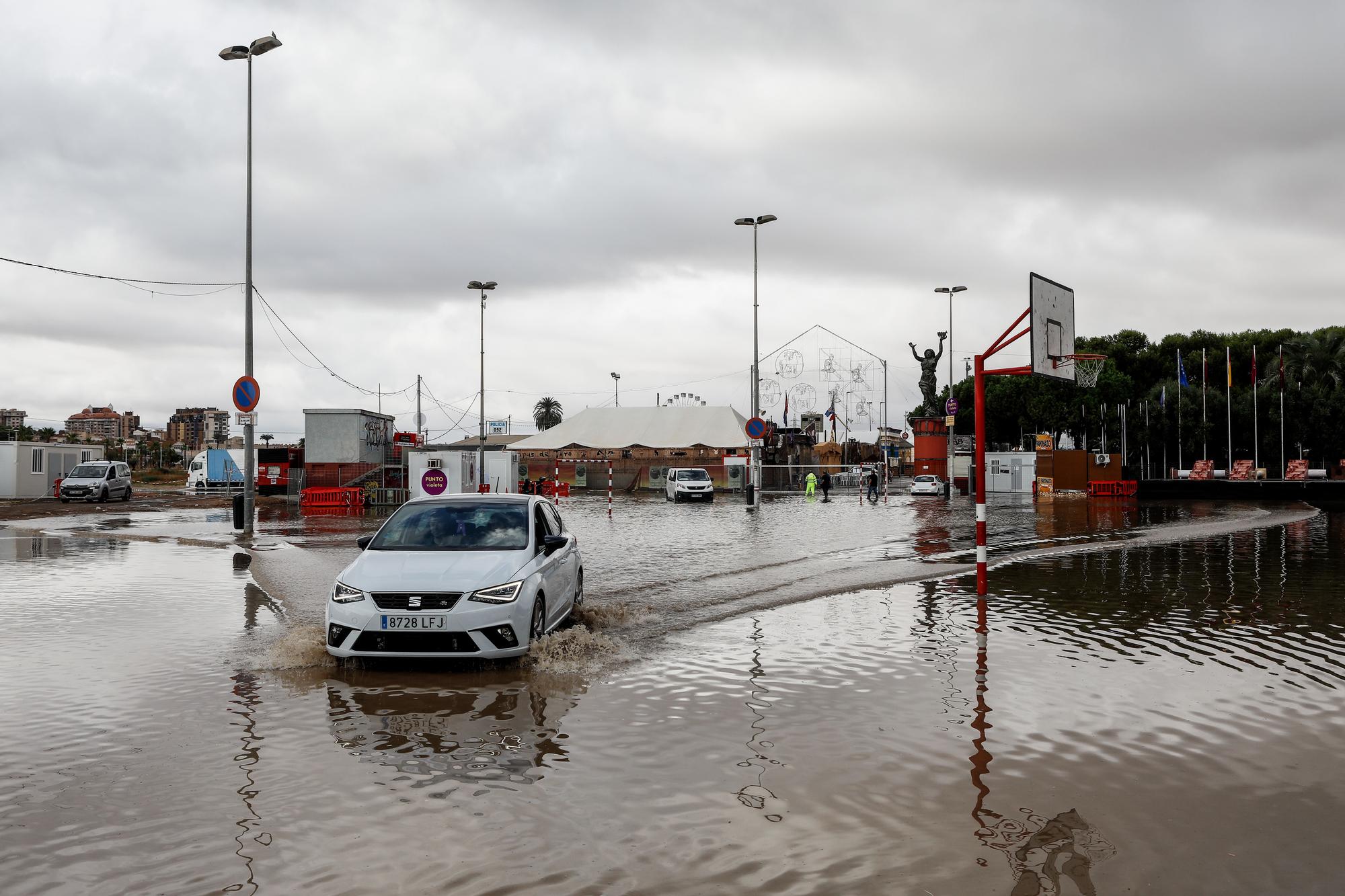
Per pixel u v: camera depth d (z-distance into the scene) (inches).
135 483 2687.0
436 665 285.9
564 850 149.1
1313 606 402.6
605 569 546.0
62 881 138.9
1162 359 2854.3
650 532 853.2
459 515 336.5
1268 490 1557.6
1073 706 237.0
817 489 2027.6
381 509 1186.0
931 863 144.1
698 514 1166.3
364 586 281.4
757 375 1419.8
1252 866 142.8
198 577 503.8
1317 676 271.4
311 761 195.0
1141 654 302.2
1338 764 191.6
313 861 145.6
